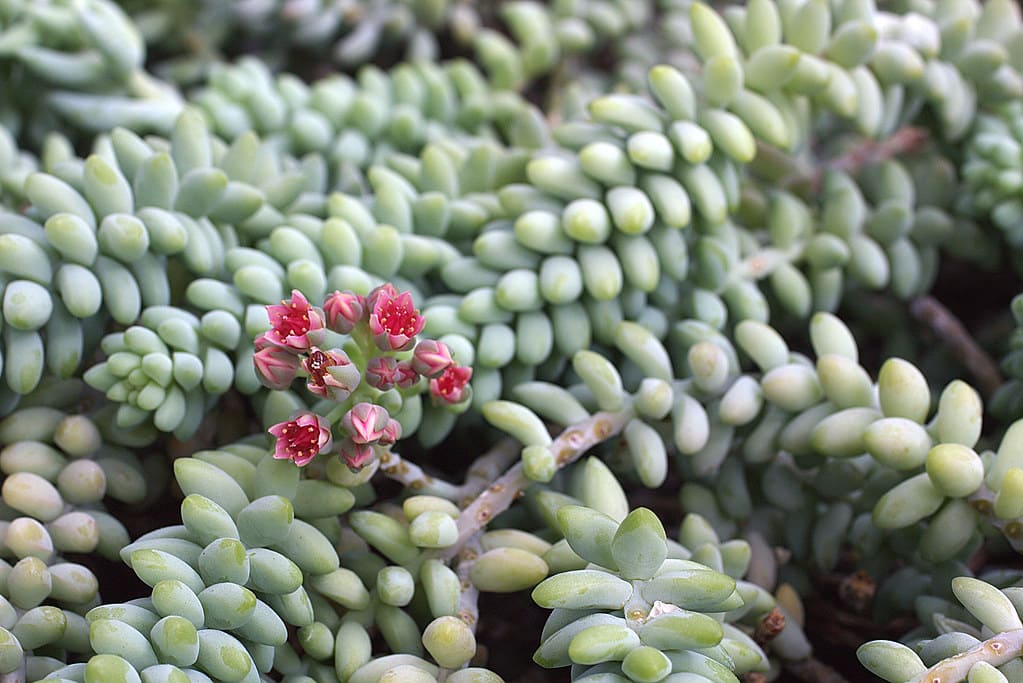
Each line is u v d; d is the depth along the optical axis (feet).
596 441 1.52
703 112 1.59
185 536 1.43
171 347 1.49
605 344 1.59
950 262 1.80
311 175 1.68
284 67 1.98
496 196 1.63
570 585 1.39
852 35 1.61
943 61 1.69
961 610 1.48
